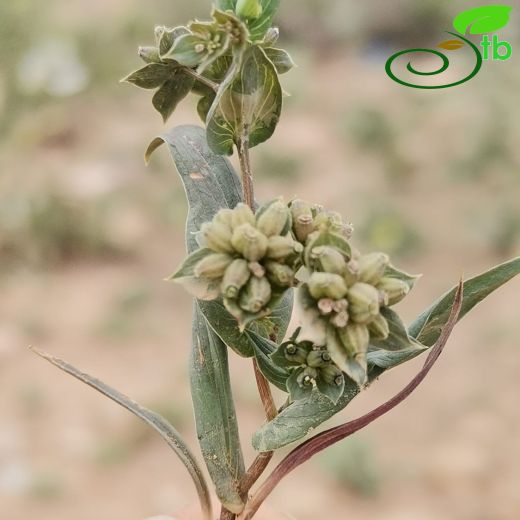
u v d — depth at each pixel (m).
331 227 1.34
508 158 10.00
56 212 8.30
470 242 8.53
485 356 6.94
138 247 8.50
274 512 1.73
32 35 10.52
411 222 8.88
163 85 1.59
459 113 10.90
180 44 1.39
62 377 6.74
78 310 7.57
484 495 5.71
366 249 8.51
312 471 5.76
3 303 7.64
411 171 10.01
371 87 12.19
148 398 6.43
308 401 1.48
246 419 6.02
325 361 1.34
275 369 1.50
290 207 1.35
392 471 5.83
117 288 7.88
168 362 6.93
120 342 7.14
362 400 6.43
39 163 9.61
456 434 6.20
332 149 10.48
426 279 8.02
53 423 6.27
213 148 1.51
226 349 1.59
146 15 12.79
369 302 1.20
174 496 5.67
